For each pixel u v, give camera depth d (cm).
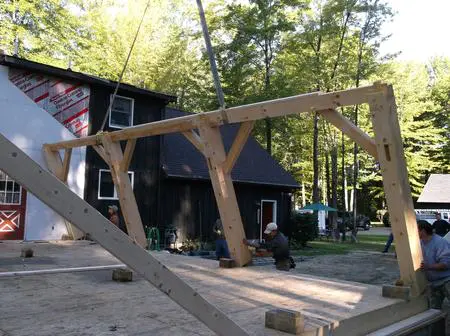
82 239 1023
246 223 1753
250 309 371
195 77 2575
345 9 2158
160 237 1439
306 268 1202
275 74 2358
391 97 435
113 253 211
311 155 3312
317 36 2255
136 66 2305
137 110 1355
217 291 444
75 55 1881
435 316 439
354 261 1365
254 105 540
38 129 1082
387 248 1636
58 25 1762
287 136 2780
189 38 2498
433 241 495
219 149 604
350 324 346
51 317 334
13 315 339
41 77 1101
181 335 295
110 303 382
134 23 2255
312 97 490
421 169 3591
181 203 1538
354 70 2233
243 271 575
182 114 1794
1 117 1019
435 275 489
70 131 1156
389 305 395
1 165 177
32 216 1041
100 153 867
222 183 601
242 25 2295
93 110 1220
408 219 436
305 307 379
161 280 229
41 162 1073
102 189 1236
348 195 4322
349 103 457
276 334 301
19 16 1686
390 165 430
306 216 1911
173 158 1599
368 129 2492
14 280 482
